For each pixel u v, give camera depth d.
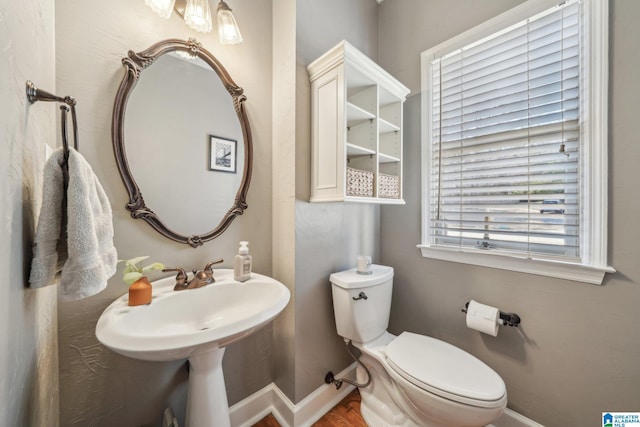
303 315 1.25
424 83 1.48
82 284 0.53
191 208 1.06
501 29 1.19
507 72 1.20
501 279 1.21
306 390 1.26
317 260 1.31
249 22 1.25
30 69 0.52
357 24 1.54
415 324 1.54
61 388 0.78
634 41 0.89
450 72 1.39
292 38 1.21
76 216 0.53
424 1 1.48
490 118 1.26
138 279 0.82
